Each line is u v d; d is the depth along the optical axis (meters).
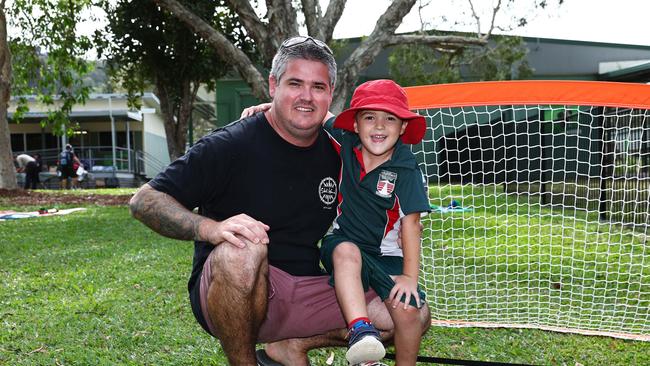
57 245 7.26
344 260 2.53
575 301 4.62
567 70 25.89
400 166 2.66
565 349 3.54
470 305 4.49
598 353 3.49
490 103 3.45
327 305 2.68
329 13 9.90
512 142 12.80
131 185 26.27
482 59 16.83
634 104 3.26
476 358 3.39
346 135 2.77
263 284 2.28
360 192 2.65
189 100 16.50
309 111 2.46
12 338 3.63
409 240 2.63
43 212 11.55
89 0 15.85
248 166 2.53
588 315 4.24
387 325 2.66
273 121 2.59
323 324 2.72
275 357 2.95
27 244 7.26
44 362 3.22
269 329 2.67
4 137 17.25
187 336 3.69
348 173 2.68
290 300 2.61
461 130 12.49
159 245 7.12
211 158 2.46
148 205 2.36
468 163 12.75
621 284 5.20
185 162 2.46
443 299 4.65
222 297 2.23
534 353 3.48
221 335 2.32
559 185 12.28
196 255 2.62
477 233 7.75
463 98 3.49
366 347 2.16
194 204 2.53
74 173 23.41
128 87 17.70
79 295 4.71
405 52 16.88
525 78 18.86
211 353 3.41
